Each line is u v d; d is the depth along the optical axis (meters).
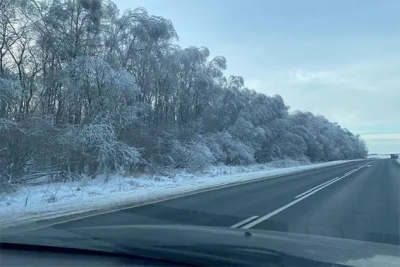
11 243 4.23
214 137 36.50
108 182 18.70
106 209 11.23
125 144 21.20
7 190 14.23
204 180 22.67
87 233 4.65
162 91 28.84
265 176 27.53
